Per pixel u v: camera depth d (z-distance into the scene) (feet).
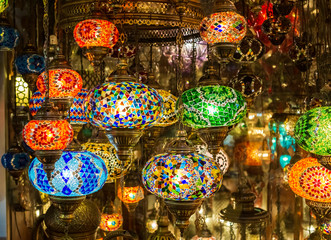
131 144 4.16
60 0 5.43
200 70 8.75
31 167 4.32
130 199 5.92
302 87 8.98
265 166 9.20
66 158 4.13
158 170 4.07
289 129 8.45
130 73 4.42
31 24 7.52
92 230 5.20
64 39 6.63
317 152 4.58
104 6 4.78
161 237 5.29
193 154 4.20
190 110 4.49
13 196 7.29
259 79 6.28
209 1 4.85
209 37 4.55
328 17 7.84
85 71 7.92
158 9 4.92
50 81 4.62
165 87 8.78
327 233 5.39
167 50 8.79
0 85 7.09
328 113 4.52
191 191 3.98
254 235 8.54
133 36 6.59
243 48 6.00
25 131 3.90
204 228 5.71
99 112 3.97
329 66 5.63
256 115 9.24
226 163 5.79
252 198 8.47
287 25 6.31
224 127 4.64
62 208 4.25
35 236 5.74
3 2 4.10
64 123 3.99
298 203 9.03
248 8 7.02
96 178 4.25
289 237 9.08
